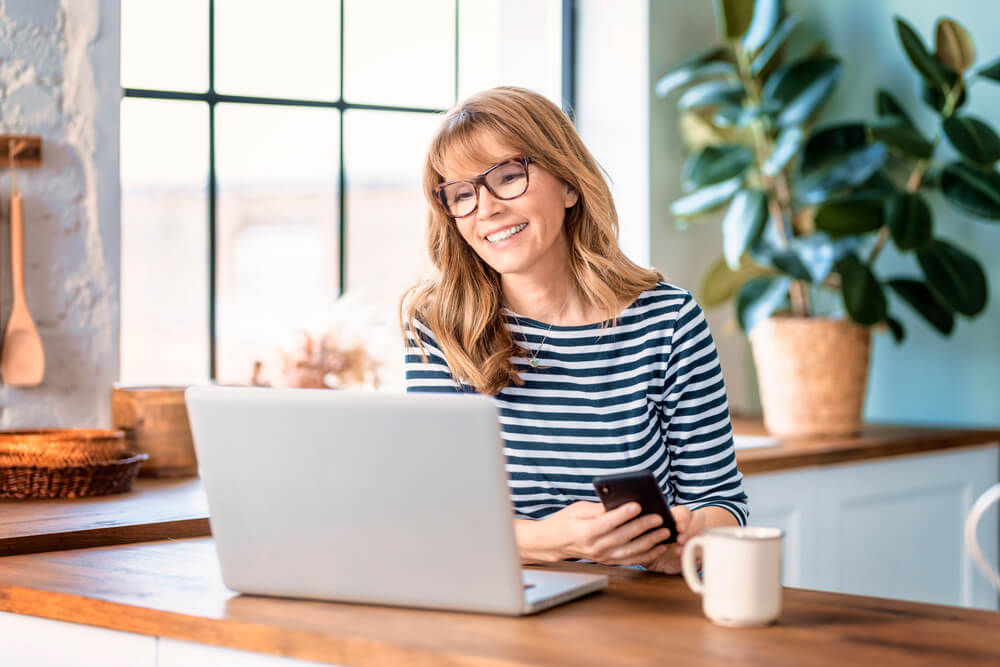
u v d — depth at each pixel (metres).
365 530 1.31
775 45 3.27
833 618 1.29
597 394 1.75
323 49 3.14
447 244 1.79
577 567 1.61
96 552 1.72
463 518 1.27
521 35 3.45
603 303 1.75
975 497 3.28
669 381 1.75
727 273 3.33
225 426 1.34
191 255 3.07
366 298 3.27
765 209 3.10
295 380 2.55
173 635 1.31
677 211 3.31
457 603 1.30
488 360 1.75
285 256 3.13
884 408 3.53
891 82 3.44
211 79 2.97
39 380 2.38
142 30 2.87
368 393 1.27
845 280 3.01
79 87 2.46
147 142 2.91
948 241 3.26
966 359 3.34
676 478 1.79
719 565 1.25
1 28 2.36
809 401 3.05
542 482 1.78
